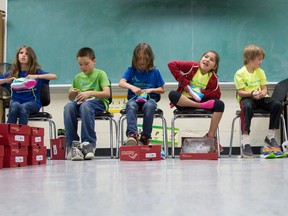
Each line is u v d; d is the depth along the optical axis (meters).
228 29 5.26
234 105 5.28
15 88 3.91
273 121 3.97
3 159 2.46
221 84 5.19
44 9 5.45
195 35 5.26
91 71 4.12
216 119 3.76
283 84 4.75
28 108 3.86
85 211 0.74
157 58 5.26
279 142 5.09
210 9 5.28
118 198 0.92
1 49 5.35
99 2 5.40
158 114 3.93
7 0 5.48
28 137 2.74
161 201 0.86
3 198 0.95
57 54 5.38
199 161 3.07
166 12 5.30
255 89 4.15
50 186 1.23
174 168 2.12
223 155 4.92
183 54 5.25
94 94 3.83
